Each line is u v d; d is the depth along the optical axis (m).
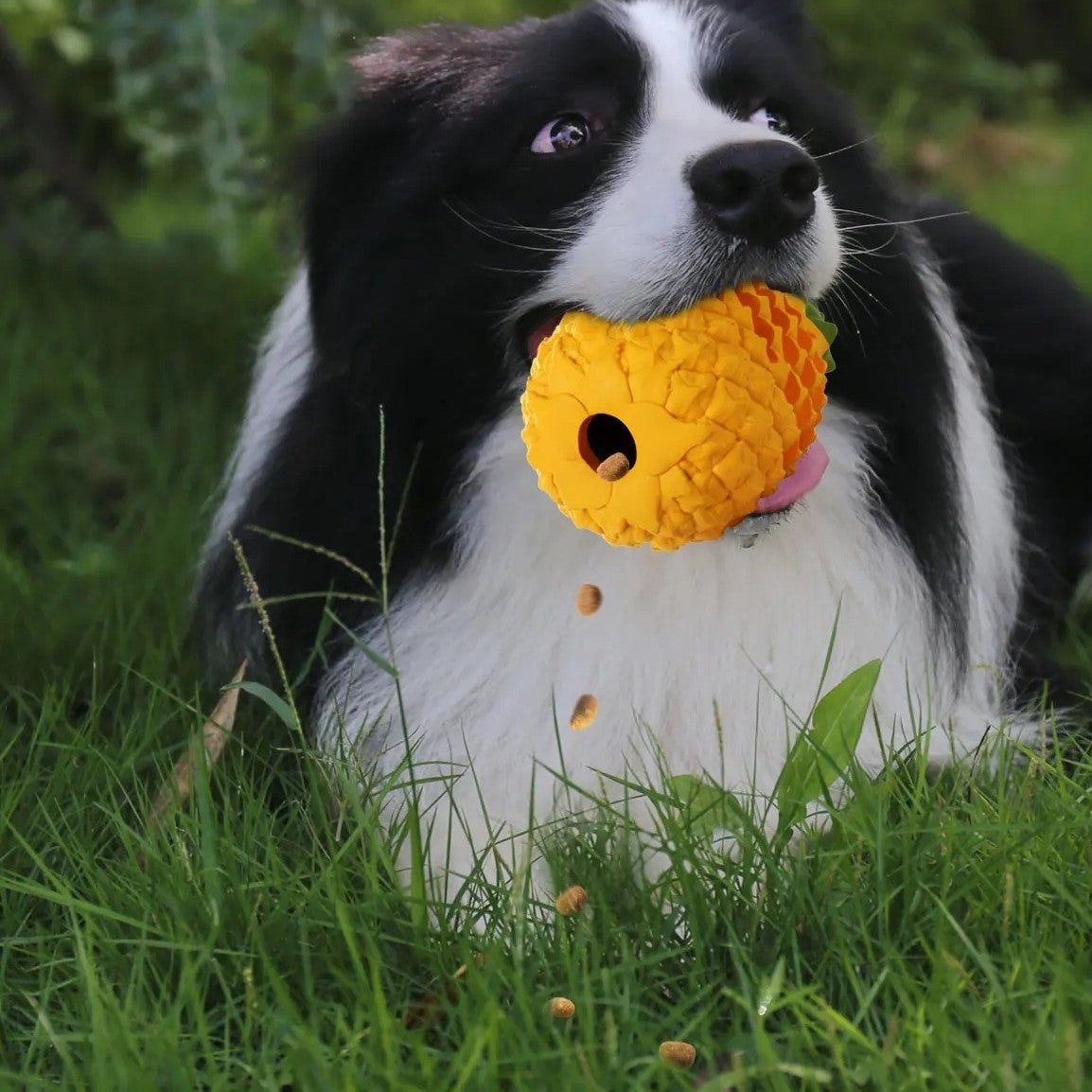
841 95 0.98
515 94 0.87
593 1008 0.74
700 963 0.76
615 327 0.80
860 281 0.90
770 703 0.91
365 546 0.92
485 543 0.90
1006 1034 0.71
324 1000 0.77
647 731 0.90
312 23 1.43
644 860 0.83
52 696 0.95
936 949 0.75
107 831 0.86
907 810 0.82
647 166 0.84
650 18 0.89
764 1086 0.71
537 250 0.86
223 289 1.54
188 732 0.93
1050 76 3.45
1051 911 0.77
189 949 0.76
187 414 1.29
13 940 0.79
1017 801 0.85
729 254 0.81
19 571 1.08
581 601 0.83
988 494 1.00
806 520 0.90
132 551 1.12
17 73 1.61
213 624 1.00
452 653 0.91
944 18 3.26
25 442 1.24
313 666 0.95
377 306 0.91
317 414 0.94
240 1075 0.74
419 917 0.78
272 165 1.37
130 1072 0.71
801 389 0.80
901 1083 0.70
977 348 1.08
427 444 0.91
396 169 0.91
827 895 0.78
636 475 0.79
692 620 0.89
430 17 2.26
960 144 2.89
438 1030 0.75
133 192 2.40
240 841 0.84
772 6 0.97
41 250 1.52
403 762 0.84
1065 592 1.14
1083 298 1.16
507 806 0.90
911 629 0.93
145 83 1.52
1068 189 2.62
